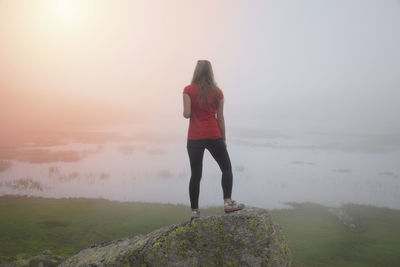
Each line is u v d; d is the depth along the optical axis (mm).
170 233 2760
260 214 2789
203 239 2672
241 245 2594
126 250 2838
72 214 81875
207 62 3086
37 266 8555
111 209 89562
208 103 2957
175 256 2660
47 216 78562
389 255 54281
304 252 55625
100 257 2984
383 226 76562
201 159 3006
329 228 74125
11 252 51281
